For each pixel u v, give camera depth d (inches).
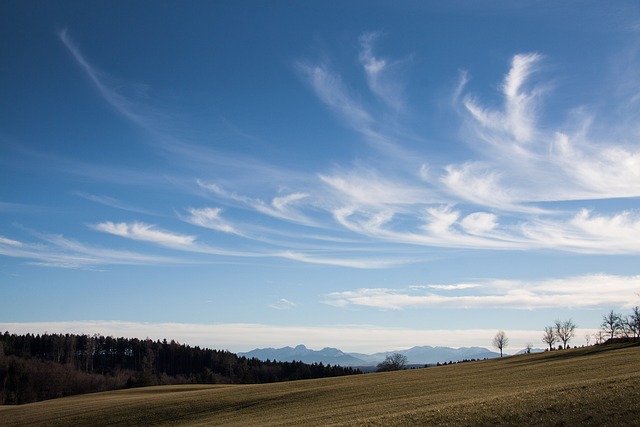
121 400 3240.7
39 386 6200.8
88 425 2411.4
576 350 4564.5
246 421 2016.5
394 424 1332.4
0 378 6102.4
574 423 1120.8
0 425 2603.3
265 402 2512.3
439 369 3720.5
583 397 1296.8
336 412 1893.5
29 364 6624.0
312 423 1656.0
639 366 2370.8
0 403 5408.5
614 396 1253.1
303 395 2596.0
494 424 1205.1
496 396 1627.7
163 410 2578.7
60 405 3341.5
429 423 1293.1
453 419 1294.3
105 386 6550.2
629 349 3850.9
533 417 1203.9
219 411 2417.6
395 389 2474.2
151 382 6087.6
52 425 2480.3
